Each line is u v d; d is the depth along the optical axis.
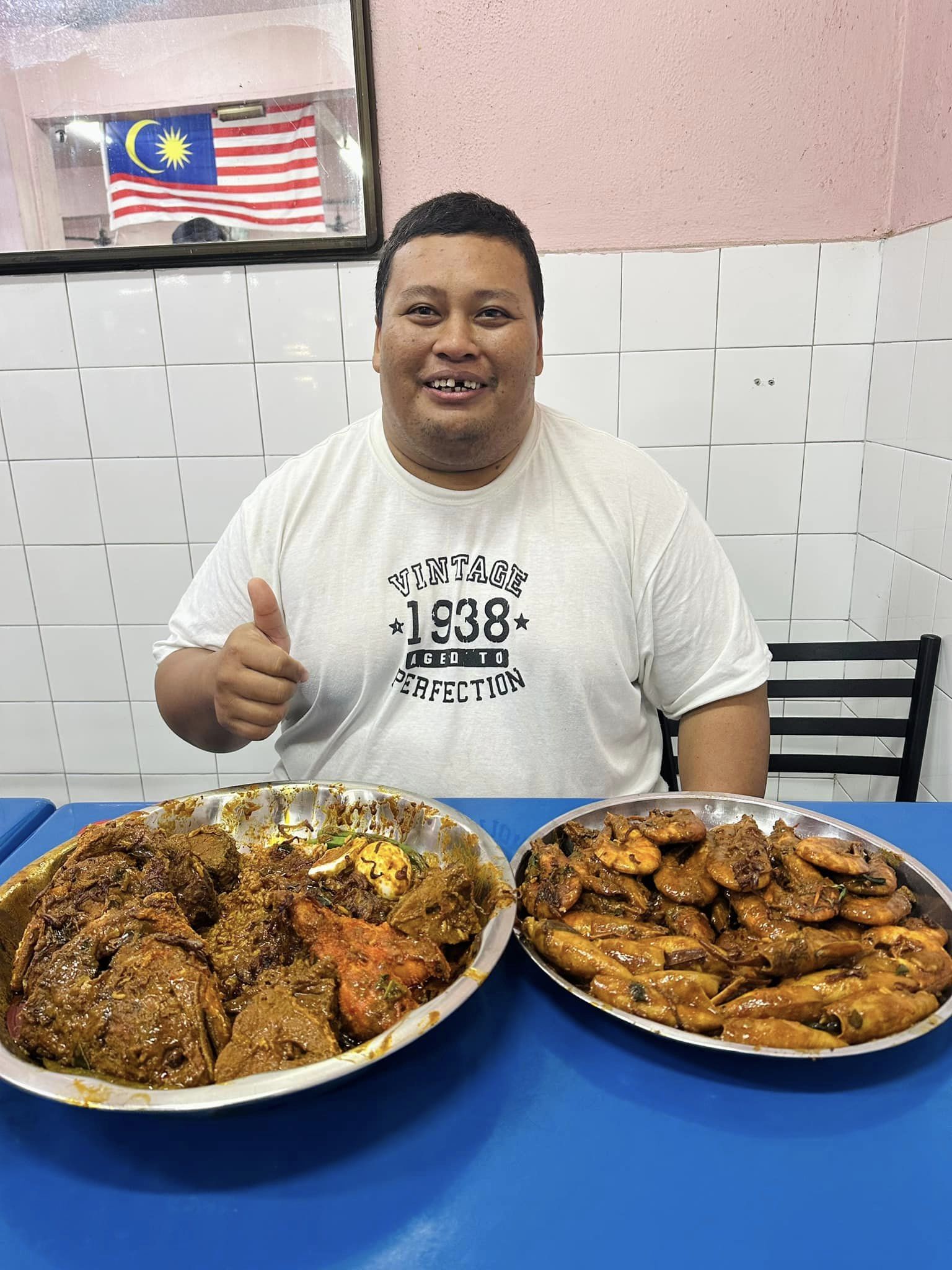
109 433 1.97
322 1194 0.54
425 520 1.21
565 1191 0.54
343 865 0.83
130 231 1.83
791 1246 0.50
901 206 1.67
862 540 1.91
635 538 1.22
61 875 0.77
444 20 1.67
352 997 0.64
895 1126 0.58
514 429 1.13
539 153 1.75
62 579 2.09
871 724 1.53
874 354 1.81
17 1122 0.61
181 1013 0.60
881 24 1.63
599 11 1.65
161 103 1.75
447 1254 0.50
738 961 0.68
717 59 1.67
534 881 0.78
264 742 2.19
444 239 1.02
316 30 1.68
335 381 1.90
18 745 2.24
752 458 1.91
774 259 1.78
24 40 1.72
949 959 0.68
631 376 1.87
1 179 1.80
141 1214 0.54
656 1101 0.61
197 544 2.05
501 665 1.19
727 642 1.23
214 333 1.88
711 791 1.17
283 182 1.78
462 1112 0.60
